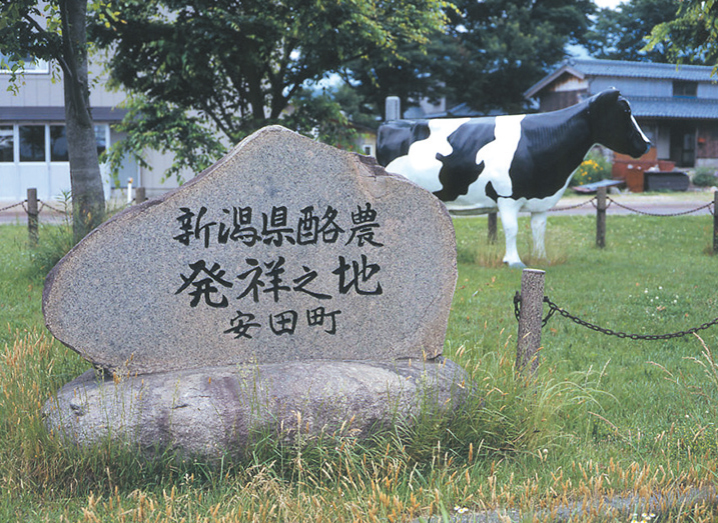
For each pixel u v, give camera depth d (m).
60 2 8.17
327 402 4.16
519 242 12.82
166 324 4.49
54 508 3.69
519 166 10.27
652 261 11.61
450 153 10.41
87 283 4.36
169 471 3.95
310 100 14.76
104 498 3.82
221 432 4.01
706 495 3.84
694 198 24.50
